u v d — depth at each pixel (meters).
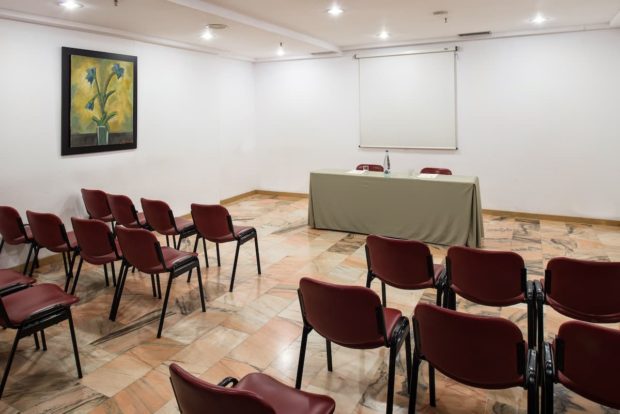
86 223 3.72
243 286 4.44
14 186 4.88
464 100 7.27
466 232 5.40
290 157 8.94
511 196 7.20
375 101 7.95
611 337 1.78
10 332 3.53
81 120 5.45
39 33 4.96
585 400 2.67
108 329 3.58
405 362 3.10
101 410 2.61
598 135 6.55
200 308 3.95
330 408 1.92
